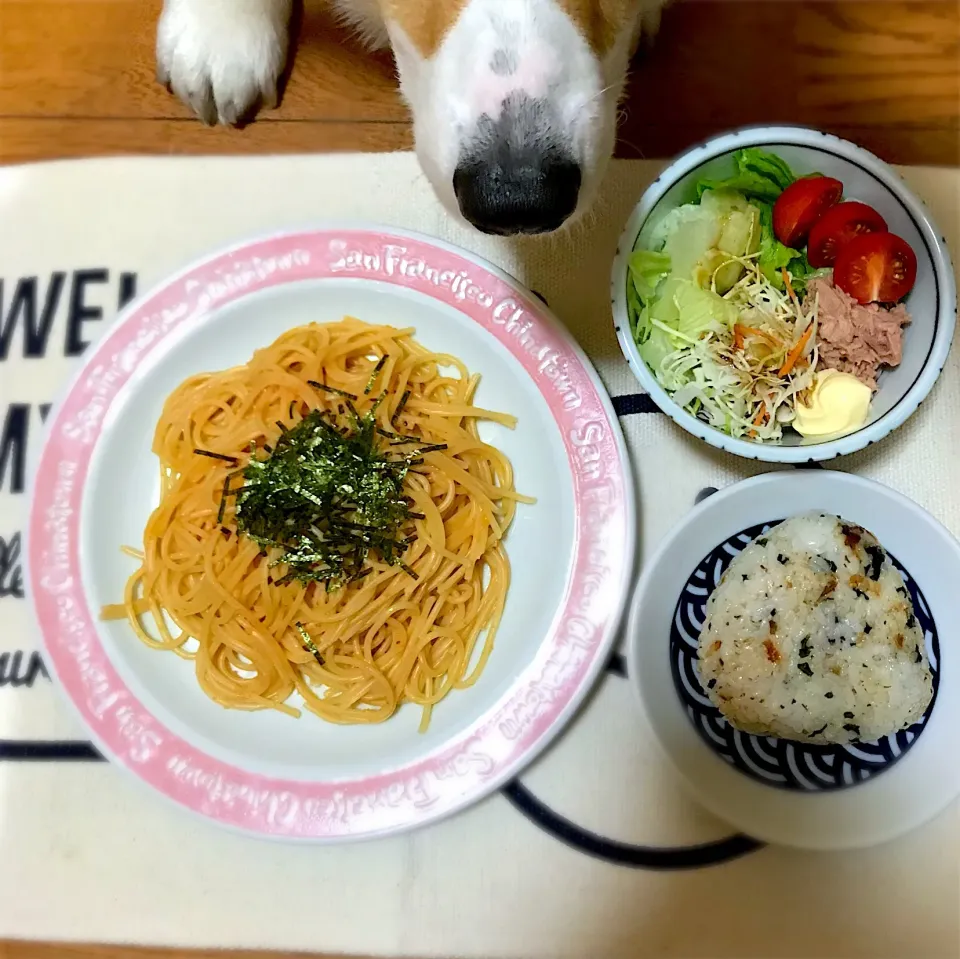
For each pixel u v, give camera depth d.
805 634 0.42
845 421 0.44
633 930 0.45
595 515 0.44
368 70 0.52
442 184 0.36
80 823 0.46
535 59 0.34
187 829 0.46
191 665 0.47
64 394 0.46
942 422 0.48
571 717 0.45
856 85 0.53
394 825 0.43
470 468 0.47
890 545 0.44
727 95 0.53
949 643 0.43
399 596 0.46
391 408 0.47
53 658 0.44
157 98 0.53
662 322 0.45
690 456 0.48
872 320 0.44
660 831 0.45
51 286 0.51
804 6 0.53
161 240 0.51
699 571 0.45
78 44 0.53
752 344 0.45
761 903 0.45
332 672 0.46
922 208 0.43
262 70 0.51
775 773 0.43
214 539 0.47
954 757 0.41
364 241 0.47
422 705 0.46
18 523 0.49
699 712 0.44
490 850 0.45
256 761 0.43
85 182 0.52
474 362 0.48
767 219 0.46
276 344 0.47
